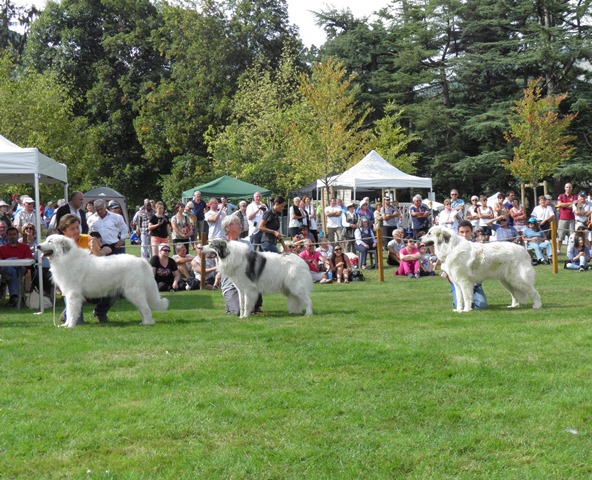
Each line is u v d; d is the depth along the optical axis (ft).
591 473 15.16
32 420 18.72
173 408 19.40
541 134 116.88
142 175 175.83
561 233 68.74
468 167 140.26
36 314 38.24
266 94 140.26
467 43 156.76
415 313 35.78
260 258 34.76
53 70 156.35
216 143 140.97
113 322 34.12
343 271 56.29
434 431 17.63
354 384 21.47
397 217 71.00
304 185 120.88
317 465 15.70
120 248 44.96
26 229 47.19
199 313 37.24
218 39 168.04
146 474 15.39
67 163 133.59
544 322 31.53
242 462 15.84
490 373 22.44
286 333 29.58
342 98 107.55
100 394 20.93
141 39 174.09
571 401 19.48
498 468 15.52
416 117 148.66
